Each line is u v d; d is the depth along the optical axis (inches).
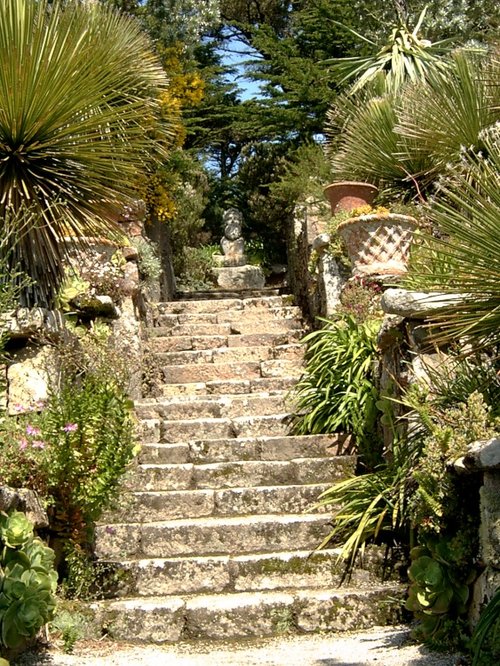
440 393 163.5
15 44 174.1
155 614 162.4
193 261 572.7
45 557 147.6
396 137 298.5
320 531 188.1
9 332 175.3
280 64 577.9
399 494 171.5
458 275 140.1
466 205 138.3
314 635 161.5
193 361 294.4
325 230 324.8
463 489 148.3
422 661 135.9
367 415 215.8
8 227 179.2
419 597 146.3
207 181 671.1
